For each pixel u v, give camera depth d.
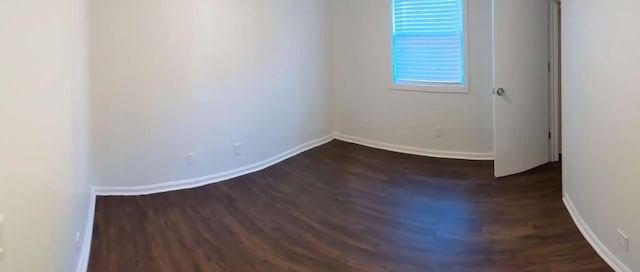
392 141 6.09
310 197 4.52
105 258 3.35
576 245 3.39
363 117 6.29
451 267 3.15
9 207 1.51
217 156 5.00
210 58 4.81
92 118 4.40
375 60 6.03
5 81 1.49
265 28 5.30
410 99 5.86
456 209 4.13
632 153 2.66
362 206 4.26
